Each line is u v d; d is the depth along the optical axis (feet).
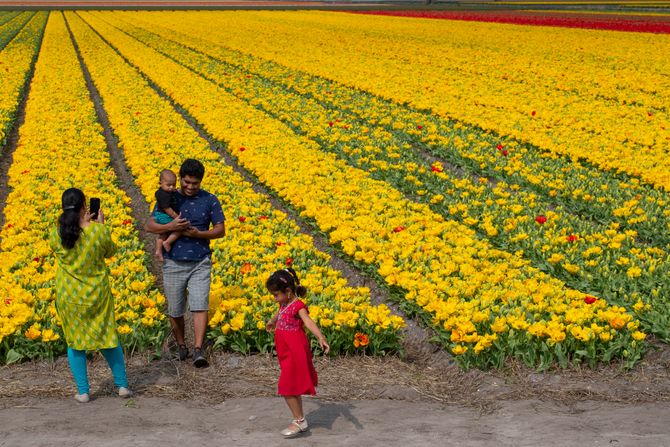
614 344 26.91
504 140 65.82
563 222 42.47
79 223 22.99
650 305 30.30
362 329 28.35
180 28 192.03
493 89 92.12
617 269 36.01
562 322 28.22
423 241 38.70
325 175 53.01
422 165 57.00
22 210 41.52
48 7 296.71
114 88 91.40
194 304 26.55
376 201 45.47
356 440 20.47
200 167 26.48
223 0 409.49
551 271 36.32
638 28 173.27
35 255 35.12
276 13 265.54
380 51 133.49
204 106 79.82
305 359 21.17
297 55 127.44
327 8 306.35
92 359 27.27
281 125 71.15
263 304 29.19
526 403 23.62
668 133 66.64
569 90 91.86
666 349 28.12
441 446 19.98
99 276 23.22
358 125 71.56
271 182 49.85
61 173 50.85
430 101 82.43
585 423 21.59
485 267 34.83
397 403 24.02
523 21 207.10
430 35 167.32
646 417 22.11
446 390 25.49
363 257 35.86
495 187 52.65
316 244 42.60
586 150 61.26
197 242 26.73
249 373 26.45
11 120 73.72
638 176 54.19
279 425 21.71
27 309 27.20
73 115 74.08
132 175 56.08
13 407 22.81
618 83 95.35
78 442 19.94
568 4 297.74
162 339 28.30
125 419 21.88
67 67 111.75
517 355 26.78
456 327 28.07
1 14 248.93
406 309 32.32
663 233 41.57
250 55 129.18
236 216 42.75
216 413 22.85
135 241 38.45
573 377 25.86
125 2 363.76
